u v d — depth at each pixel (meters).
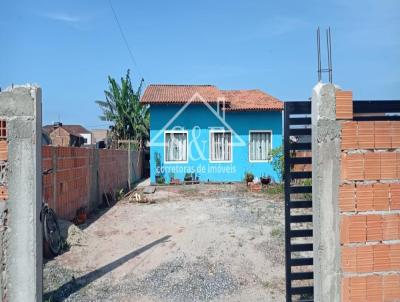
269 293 4.34
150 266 5.31
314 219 3.18
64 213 7.62
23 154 3.29
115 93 22.50
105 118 22.75
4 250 3.27
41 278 3.46
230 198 11.99
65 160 7.70
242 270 5.07
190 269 5.13
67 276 4.95
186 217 8.84
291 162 3.35
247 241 6.39
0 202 3.26
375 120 3.20
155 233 7.25
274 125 17.02
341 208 3.12
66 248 6.17
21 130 3.28
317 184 3.12
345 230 3.12
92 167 10.13
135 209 10.26
